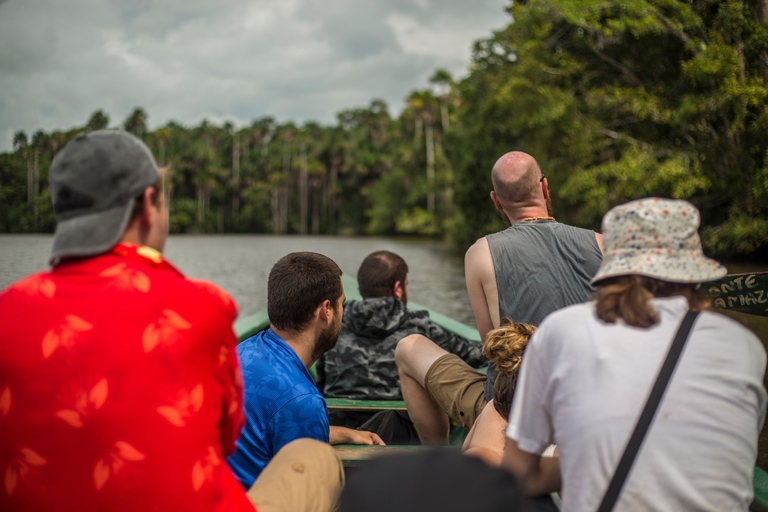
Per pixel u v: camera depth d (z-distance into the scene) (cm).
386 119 6919
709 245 1084
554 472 108
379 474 54
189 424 83
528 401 99
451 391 205
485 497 53
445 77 4331
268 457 151
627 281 96
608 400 88
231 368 92
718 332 90
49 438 81
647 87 1270
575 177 1188
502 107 1452
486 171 1781
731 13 1045
